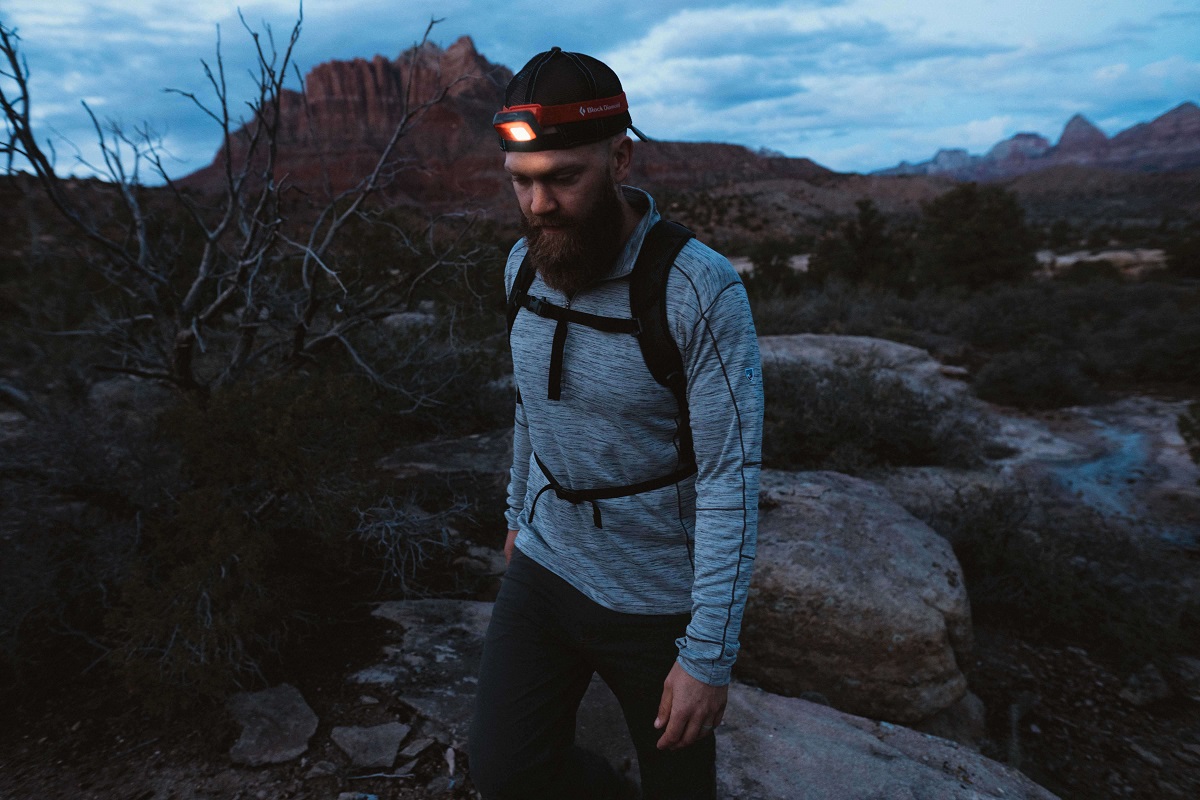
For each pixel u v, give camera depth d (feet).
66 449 9.21
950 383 30.01
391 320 19.21
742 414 3.70
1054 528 15.42
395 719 7.41
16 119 8.65
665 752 4.44
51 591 8.34
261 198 11.30
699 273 3.64
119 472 9.71
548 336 4.09
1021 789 7.29
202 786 6.54
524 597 4.63
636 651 4.29
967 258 63.36
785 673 10.00
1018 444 23.18
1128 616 12.29
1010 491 15.87
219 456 8.68
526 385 4.30
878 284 61.67
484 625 9.28
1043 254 168.66
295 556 10.23
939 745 7.94
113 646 8.41
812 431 19.85
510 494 5.45
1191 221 312.29
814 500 11.81
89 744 7.09
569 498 4.32
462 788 6.58
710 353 3.67
